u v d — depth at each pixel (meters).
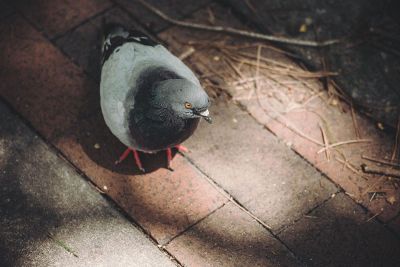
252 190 1.18
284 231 1.15
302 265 1.13
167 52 1.16
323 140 1.23
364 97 1.27
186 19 1.34
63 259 1.12
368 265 1.13
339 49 1.31
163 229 1.15
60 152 1.20
